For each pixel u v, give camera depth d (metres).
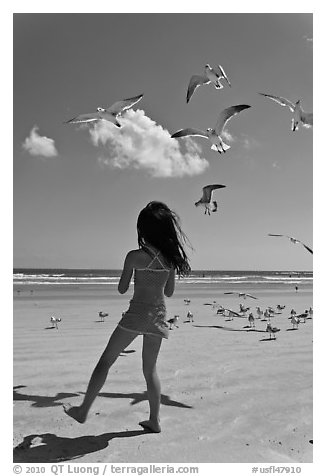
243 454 3.50
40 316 11.38
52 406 4.38
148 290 3.97
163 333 3.93
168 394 4.71
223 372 5.55
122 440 3.71
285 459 3.45
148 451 3.54
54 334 8.33
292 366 5.88
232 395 4.70
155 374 3.94
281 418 4.12
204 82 6.24
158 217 4.04
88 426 3.96
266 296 21.77
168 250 4.02
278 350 6.95
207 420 4.08
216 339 8.02
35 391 4.79
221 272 91.69
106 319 10.96
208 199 5.68
